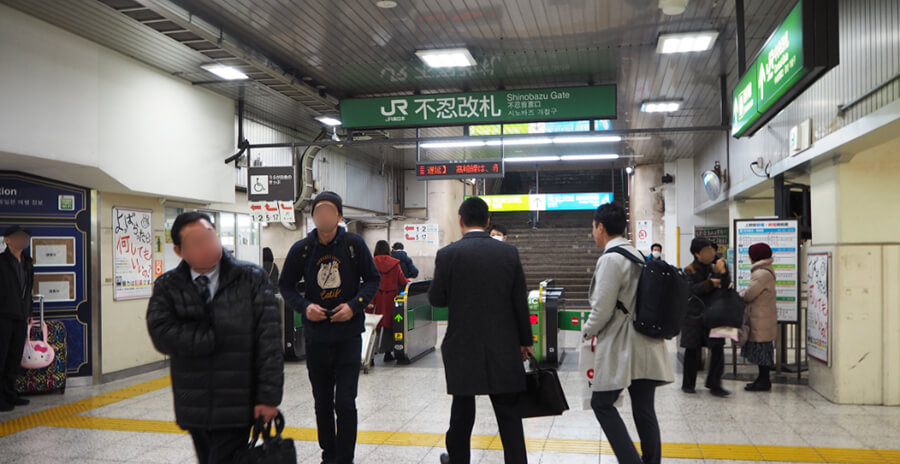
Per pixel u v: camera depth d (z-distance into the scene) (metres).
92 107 7.14
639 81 9.55
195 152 9.22
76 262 7.82
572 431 5.47
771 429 5.52
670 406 6.42
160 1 6.01
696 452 4.84
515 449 3.68
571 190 32.12
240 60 7.78
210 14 6.73
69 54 6.80
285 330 9.37
